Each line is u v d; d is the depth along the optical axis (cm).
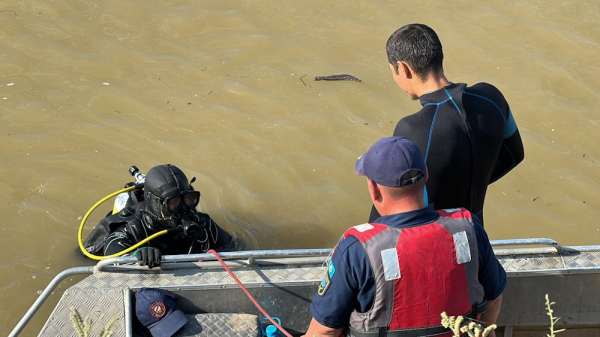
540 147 1277
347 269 445
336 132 1294
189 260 698
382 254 441
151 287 677
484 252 472
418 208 459
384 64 1530
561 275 696
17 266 973
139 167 1181
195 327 665
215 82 1437
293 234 1055
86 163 1188
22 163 1177
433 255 446
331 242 1043
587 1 1853
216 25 1667
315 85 1437
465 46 1609
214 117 1324
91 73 1454
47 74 1441
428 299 449
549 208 1132
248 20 1694
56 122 1292
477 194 572
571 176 1207
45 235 1034
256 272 698
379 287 443
